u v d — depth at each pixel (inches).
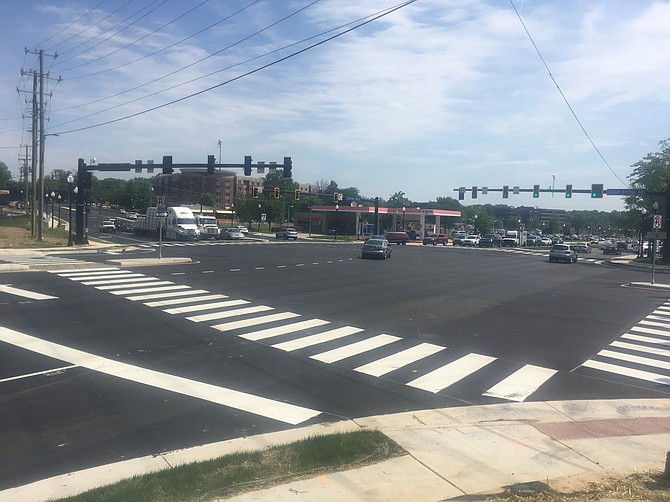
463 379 354.0
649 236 1115.3
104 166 1631.4
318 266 1234.0
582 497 174.2
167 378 340.8
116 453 226.7
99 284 773.3
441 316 607.5
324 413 281.0
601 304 757.9
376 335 491.2
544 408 295.9
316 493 177.3
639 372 385.1
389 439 233.1
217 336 467.2
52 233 2233.0
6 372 347.3
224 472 195.3
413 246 2723.9
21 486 195.8
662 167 2261.3
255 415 276.4
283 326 519.8
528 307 698.8
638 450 231.9
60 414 274.2
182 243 2130.9
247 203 4168.3
